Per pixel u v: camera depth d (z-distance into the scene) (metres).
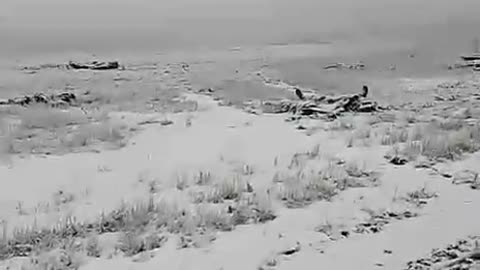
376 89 30.64
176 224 9.34
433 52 61.16
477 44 66.44
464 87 30.94
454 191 10.90
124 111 23.31
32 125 19.41
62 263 7.91
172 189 11.88
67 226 9.44
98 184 12.57
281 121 20.39
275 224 9.30
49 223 9.88
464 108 22.41
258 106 23.89
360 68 44.75
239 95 27.41
